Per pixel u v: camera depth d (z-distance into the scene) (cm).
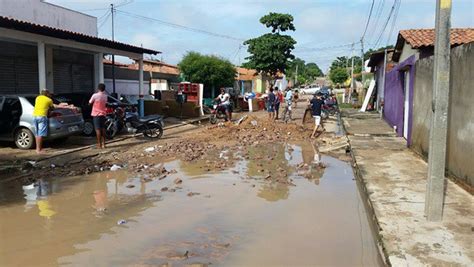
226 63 3688
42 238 609
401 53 1861
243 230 649
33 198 819
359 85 6012
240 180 980
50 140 1379
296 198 839
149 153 1324
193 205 777
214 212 738
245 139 1684
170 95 2800
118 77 2803
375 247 585
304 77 11906
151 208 757
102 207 759
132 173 1045
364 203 808
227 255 552
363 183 880
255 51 4300
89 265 521
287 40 4294
